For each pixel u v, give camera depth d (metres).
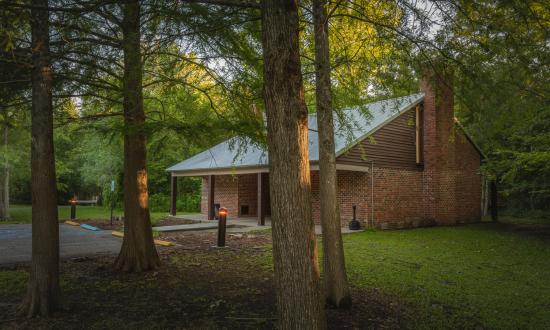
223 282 7.17
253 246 11.52
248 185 22.14
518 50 5.45
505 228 17.75
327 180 5.94
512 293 6.99
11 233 14.49
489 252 11.27
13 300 5.96
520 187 17.00
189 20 5.71
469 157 20.39
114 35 6.77
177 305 5.74
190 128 7.35
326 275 5.87
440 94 6.77
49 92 5.45
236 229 15.68
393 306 5.96
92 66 6.36
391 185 17.05
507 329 5.26
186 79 7.41
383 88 7.15
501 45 5.53
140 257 8.16
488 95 5.96
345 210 16.95
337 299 5.74
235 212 21.69
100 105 8.16
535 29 5.36
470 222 20.31
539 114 11.99
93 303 5.81
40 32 5.35
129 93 6.80
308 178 3.64
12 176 24.12
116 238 13.09
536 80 5.69
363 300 6.19
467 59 5.93
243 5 4.44
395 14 6.09
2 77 6.18
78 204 36.91
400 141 17.66
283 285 3.53
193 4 5.56
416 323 5.25
